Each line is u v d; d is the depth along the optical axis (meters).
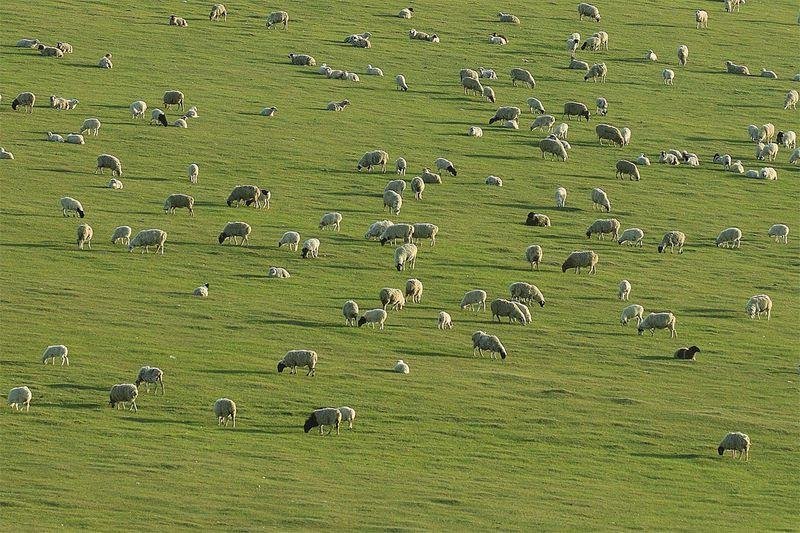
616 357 67.25
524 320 70.50
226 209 87.50
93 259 77.19
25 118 103.06
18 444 51.97
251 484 49.22
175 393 58.56
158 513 46.06
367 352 65.25
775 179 102.50
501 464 53.38
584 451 55.41
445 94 118.88
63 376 59.78
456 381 62.00
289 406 57.91
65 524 44.72
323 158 99.94
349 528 45.44
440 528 45.91
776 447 57.09
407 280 75.25
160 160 96.69
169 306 70.38
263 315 69.75
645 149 107.62
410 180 96.00
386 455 53.47
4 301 69.56
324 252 80.38
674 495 51.31
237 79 118.94
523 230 87.31
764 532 47.84
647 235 88.50
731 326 73.31
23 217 83.31
